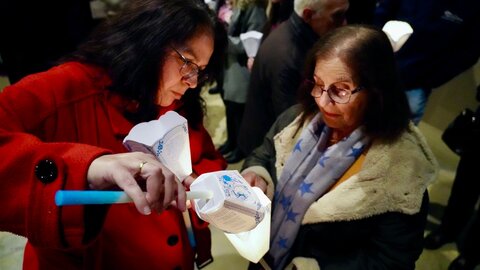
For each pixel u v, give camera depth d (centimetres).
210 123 338
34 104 73
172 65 80
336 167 99
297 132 115
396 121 95
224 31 91
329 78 90
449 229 215
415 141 98
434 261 213
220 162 113
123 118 83
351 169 99
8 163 59
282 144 116
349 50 88
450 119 320
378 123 94
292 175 109
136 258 88
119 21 82
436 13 218
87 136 80
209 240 112
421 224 92
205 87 101
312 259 100
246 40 223
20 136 63
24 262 89
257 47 223
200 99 101
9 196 58
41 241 56
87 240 58
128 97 81
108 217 82
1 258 184
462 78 299
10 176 59
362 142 97
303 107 112
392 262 91
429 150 99
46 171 55
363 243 99
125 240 85
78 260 81
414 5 224
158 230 89
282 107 162
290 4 193
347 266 96
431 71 229
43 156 56
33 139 63
